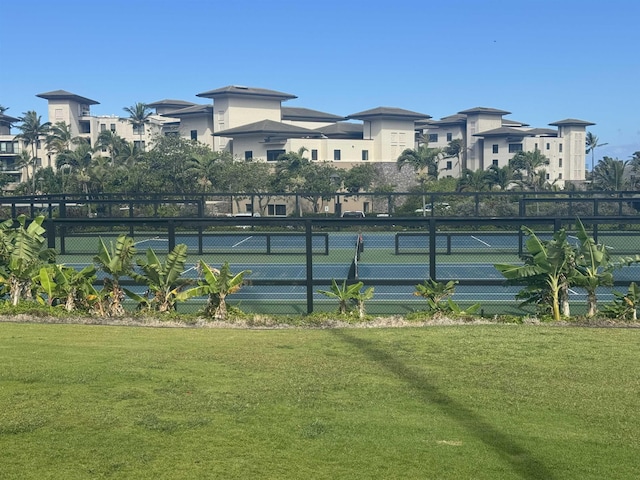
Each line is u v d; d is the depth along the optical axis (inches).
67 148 3592.5
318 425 316.2
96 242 1547.7
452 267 1197.7
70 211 1871.3
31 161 3506.4
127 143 3545.8
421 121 4414.4
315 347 489.7
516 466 278.1
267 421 322.7
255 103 3740.2
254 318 610.9
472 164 4252.0
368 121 3631.9
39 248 653.9
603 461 284.0
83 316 605.9
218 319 610.5
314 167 2714.1
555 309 614.5
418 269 1175.6
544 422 329.7
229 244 1569.9
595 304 627.5
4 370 398.0
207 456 281.4
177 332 554.3
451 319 614.9
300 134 3422.7
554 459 285.1
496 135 3991.1
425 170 3218.5
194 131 3858.3
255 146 3420.3
